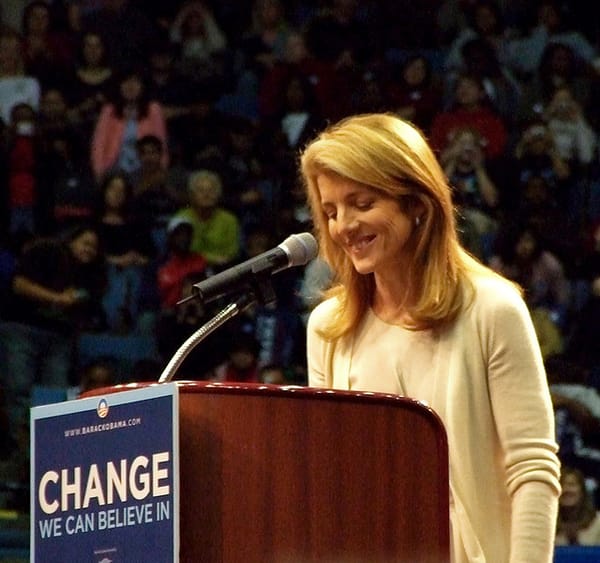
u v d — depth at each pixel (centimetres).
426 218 677
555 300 2472
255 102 2755
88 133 2597
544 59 2805
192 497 566
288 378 2289
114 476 573
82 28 2739
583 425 2283
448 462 604
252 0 2858
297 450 580
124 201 2486
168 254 2397
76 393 2283
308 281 2236
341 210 672
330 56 2786
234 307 649
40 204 2512
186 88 2739
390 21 2859
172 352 2272
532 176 2617
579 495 2075
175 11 2814
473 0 2881
